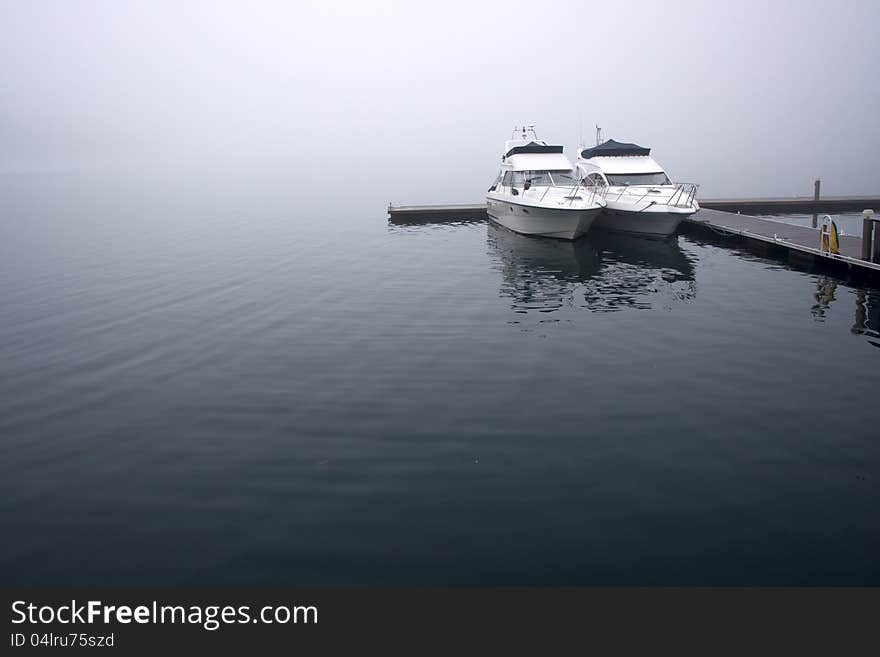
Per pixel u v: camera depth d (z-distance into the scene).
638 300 15.13
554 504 6.77
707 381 10.02
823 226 17.58
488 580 5.75
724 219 24.69
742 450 7.82
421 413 9.05
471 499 6.89
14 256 22.81
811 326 12.75
